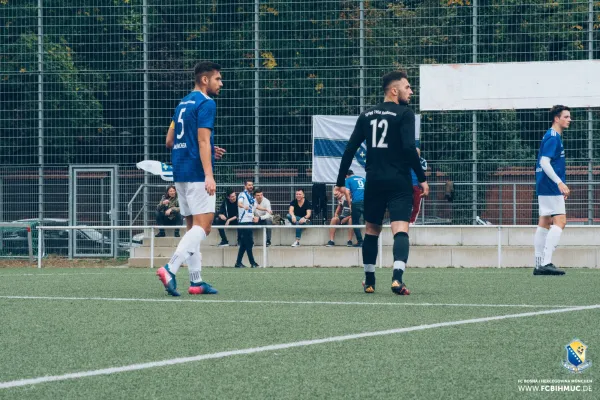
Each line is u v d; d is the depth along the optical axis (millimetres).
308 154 46000
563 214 29922
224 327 14250
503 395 9406
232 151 46438
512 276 28781
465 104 43938
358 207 44094
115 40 48312
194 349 12188
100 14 48281
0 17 48875
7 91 48844
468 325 14375
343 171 20891
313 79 46062
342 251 43094
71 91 48281
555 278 27281
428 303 17875
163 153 47938
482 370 10703
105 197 48281
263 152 46219
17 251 48000
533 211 43688
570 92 43312
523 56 44938
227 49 47062
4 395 9484
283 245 45531
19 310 16719
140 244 48125
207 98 20203
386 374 10469
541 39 44750
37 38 48625
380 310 16531
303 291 21328
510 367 10883
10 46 48781
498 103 43750
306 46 46156
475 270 35938
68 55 48500
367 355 11680
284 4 46281
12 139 48750
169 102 48000
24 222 47219
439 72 44031
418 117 43812
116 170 47875
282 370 10703
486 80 43781
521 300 18641
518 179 43906
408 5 46000
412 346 12359
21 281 25500
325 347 12297
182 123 20172
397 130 19969
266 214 45094
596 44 44312
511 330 13836
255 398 9289
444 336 13250
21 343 12781
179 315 15828
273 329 14008
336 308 16906
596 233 42031
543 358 11484
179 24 47750
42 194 48438
